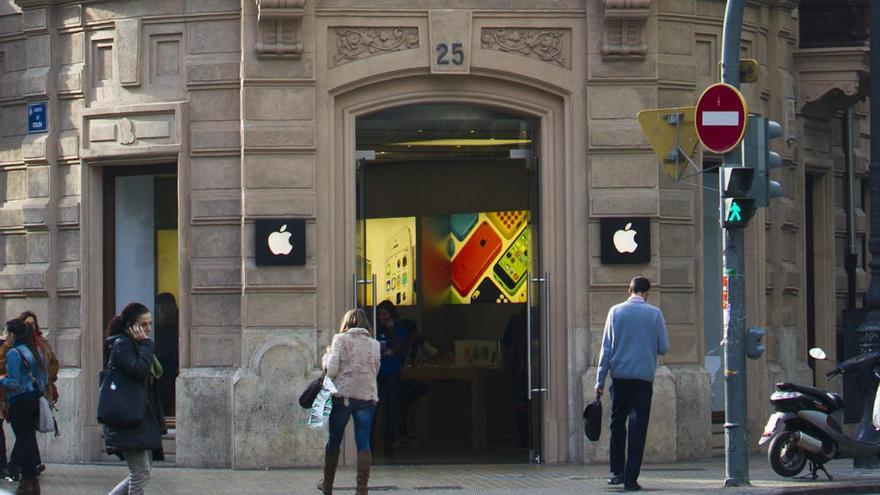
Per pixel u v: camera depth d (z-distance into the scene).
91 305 19.45
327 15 18.25
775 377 20.28
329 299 18.25
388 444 20.16
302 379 18.02
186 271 18.61
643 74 18.48
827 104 22.53
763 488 15.23
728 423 15.59
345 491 15.80
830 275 22.84
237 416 17.95
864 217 24.28
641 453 15.33
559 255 18.61
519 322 19.66
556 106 18.67
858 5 21.31
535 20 18.47
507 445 20.97
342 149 18.44
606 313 18.36
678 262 18.97
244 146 18.16
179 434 18.36
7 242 20.22
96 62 19.44
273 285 18.06
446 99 18.59
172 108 18.69
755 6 20.27
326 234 18.25
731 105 15.08
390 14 18.33
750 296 20.06
